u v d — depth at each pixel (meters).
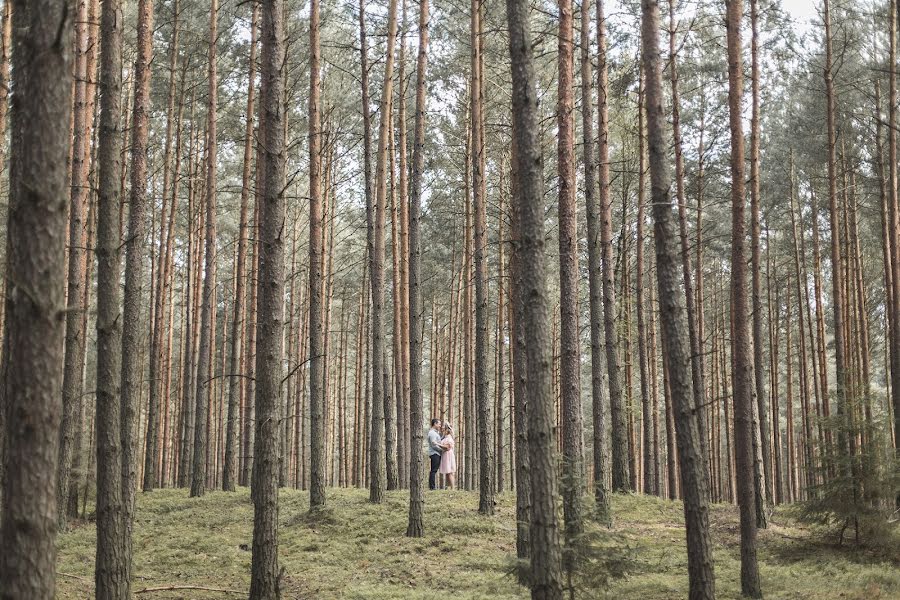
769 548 15.98
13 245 5.69
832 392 15.91
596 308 18.55
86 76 15.95
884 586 12.02
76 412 19.47
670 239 10.11
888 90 24.41
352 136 30.17
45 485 5.52
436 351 40.53
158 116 29.39
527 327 8.53
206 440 26.31
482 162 18.52
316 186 19.03
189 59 25.66
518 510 13.05
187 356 27.16
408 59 25.86
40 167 5.69
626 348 26.17
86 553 14.52
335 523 17.14
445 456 24.50
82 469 19.20
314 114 19.14
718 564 14.48
